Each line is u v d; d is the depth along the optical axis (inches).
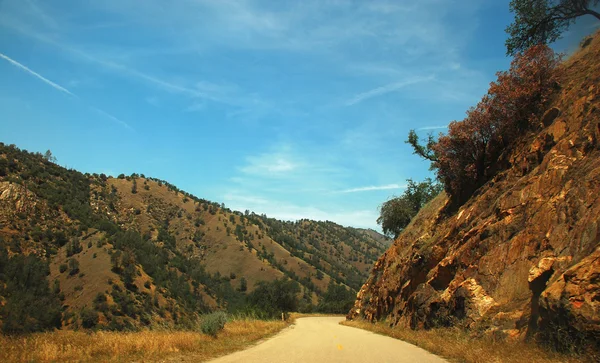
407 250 1047.6
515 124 751.7
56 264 3043.8
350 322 1240.2
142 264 3506.4
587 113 545.3
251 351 435.8
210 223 7421.3
